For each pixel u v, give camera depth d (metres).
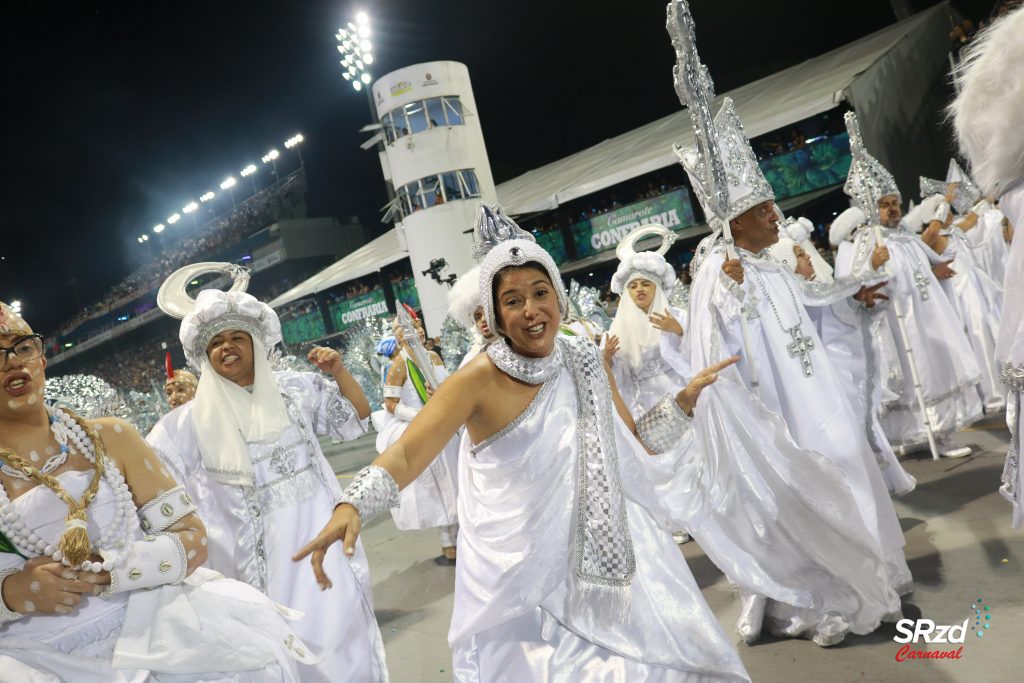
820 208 15.89
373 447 14.32
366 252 27.88
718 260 3.72
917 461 6.01
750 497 3.32
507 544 2.14
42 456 2.19
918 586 3.74
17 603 2.07
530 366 2.18
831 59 19.67
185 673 2.15
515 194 22.97
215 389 3.53
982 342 7.05
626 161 18.55
